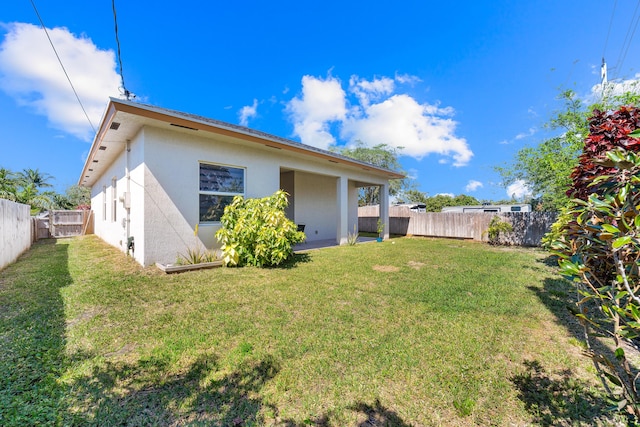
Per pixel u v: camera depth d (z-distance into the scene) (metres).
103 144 6.83
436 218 14.42
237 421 1.76
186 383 2.12
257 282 4.84
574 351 2.69
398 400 1.97
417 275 5.52
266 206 6.39
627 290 1.41
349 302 3.92
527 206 19.66
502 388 2.12
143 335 2.86
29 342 2.66
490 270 6.07
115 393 1.99
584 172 4.66
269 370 2.29
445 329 3.10
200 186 6.36
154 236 5.62
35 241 10.66
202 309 3.57
